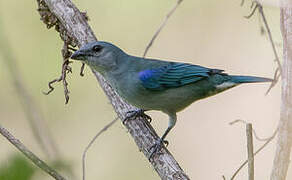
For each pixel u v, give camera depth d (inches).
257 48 590.9
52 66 568.4
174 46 601.0
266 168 528.4
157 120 570.6
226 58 595.5
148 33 596.4
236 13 598.9
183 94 391.5
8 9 575.8
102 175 532.7
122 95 386.3
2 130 262.5
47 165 244.2
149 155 344.8
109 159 538.9
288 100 249.8
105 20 596.7
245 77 396.8
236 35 597.0
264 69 583.5
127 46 595.5
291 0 260.8
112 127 549.6
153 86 382.0
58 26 398.3
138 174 533.0
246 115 573.6
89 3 596.7
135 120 370.6
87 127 553.9
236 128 571.5
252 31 594.6
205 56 597.9
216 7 601.9
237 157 554.6
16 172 175.3
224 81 398.0
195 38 602.9
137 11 597.9
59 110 559.5
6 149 511.5
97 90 565.0
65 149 543.5
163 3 598.5
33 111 421.7
